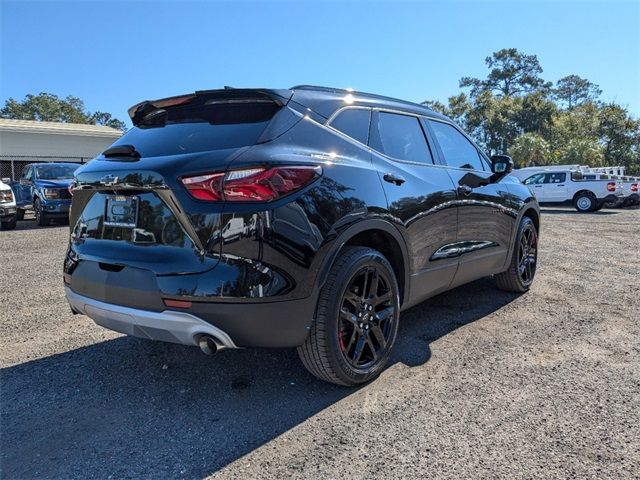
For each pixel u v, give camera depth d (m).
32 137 24.77
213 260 2.46
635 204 21.34
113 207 2.88
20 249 8.85
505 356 3.46
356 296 2.93
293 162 2.61
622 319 4.27
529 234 5.19
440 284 3.81
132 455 2.35
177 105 3.14
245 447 2.40
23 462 2.31
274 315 2.48
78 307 3.02
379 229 3.03
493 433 2.48
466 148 4.53
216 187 2.46
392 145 3.50
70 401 2.91
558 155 43.50
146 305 2.59
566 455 2.28
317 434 2.50
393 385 3.03
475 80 74.50
